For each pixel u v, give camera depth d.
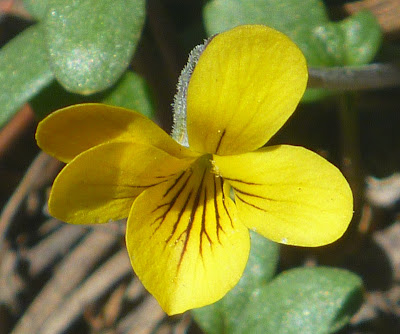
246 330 0.09
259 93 0.07
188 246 0.07
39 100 0.09
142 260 0.07
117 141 0.07
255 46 0.07
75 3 0.09
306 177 0.07
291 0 0.09
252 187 0.07
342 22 0.09
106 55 0.09
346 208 0.07
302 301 0.09
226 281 0.07
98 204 0.07
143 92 0.09
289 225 0.07
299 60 0.07
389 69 0.09
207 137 0.07
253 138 0.07
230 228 0.07
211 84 0.07
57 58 0.09
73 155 0.07
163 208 0.07
